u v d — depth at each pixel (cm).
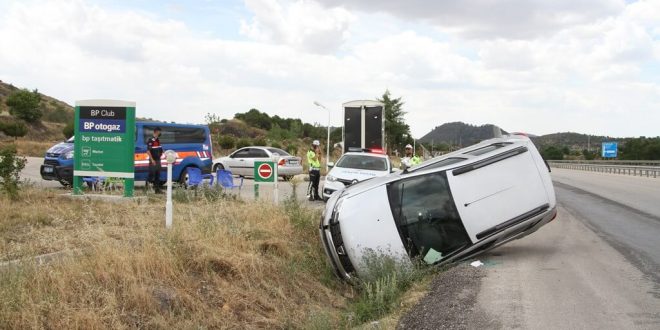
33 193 1261
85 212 1055
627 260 835
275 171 1384
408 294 699
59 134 6397
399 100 5644
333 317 725
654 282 696
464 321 554
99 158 1379
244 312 696
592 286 677
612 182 3142
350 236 829
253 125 8775
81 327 538
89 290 589
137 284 635
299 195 1925
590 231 1147
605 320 546
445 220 833
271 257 880
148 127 1702
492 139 1011
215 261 770
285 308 750
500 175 852
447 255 827
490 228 832
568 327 527
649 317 555
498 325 537
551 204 856
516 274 745
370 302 691
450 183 846
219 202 1195
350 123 2322
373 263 800
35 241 812
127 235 841
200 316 645
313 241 1045
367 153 1769
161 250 717
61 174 1620
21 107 6188
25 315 518
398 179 867
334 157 4906
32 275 595
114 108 1377
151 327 589
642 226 1223
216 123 7650
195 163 1814
